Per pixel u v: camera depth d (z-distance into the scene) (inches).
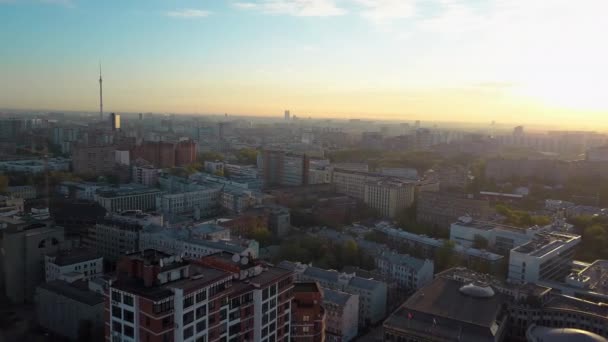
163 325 7470.5
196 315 7839.6
